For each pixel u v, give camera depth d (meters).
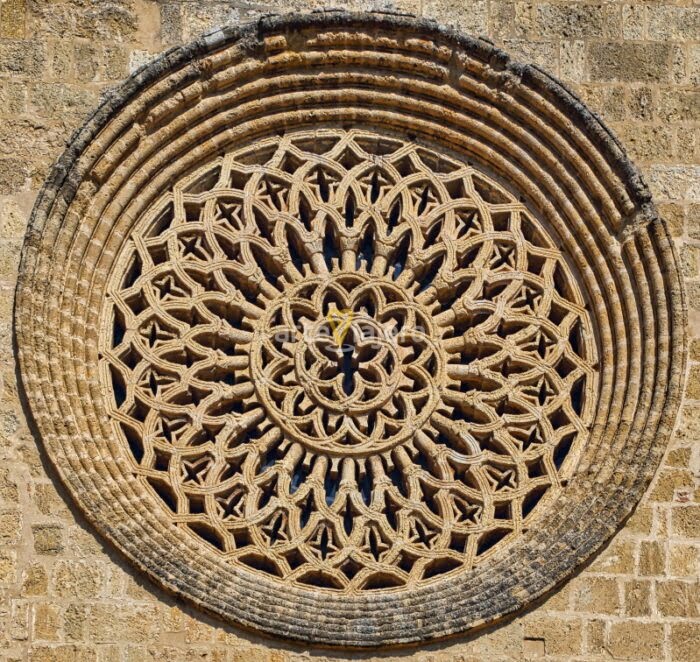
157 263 23.69
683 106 24.42
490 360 23.39
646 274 23.59
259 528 22.53
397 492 22.80
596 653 22.12
